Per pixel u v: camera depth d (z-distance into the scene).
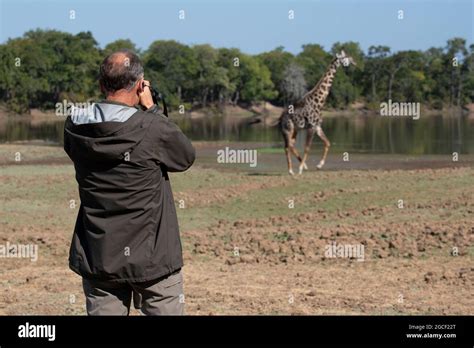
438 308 7.87
